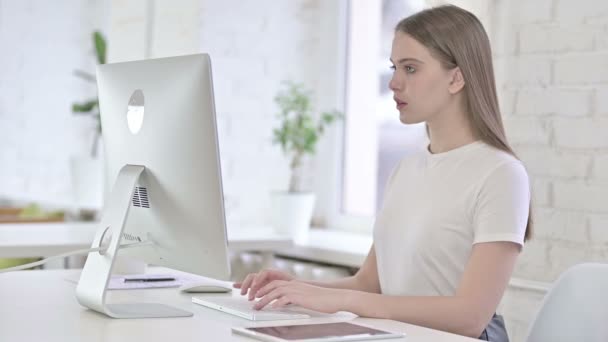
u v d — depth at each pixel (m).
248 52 4.01
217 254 1.77
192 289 2.10
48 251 2.88
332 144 4.05
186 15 4.00
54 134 5.57
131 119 1.88
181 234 1.81
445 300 1.81
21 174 5.84
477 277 1.85
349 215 3.96
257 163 4.03
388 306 1.79
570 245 2.67
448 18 2.03
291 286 1.80
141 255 1.93
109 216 1.81
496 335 1.96
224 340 1.50
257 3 4.02
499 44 2.84
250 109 4.02
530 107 2.77
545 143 2.74
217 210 1.74
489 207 1.91
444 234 1.99
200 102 1.72
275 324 1.68
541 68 2.74
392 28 3.80
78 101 5.44
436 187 2.04
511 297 2.73
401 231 2.09
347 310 1.78
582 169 2.65
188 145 1.75
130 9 4.36
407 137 3.71
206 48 3.95
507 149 2.04
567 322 1.93
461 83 2.03
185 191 1.77
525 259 2.77
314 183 4.14
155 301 1.95
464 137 2.06
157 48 4.16
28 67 5.82
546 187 2.73
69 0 5.53
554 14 2.71
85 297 1.76
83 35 5.43
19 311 1.74
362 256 3.17
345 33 4.00
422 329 1.67
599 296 1.91
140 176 1.84
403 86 2.05
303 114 3.70
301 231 3.60
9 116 5.96
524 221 1.92
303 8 4.11
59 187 5.44
